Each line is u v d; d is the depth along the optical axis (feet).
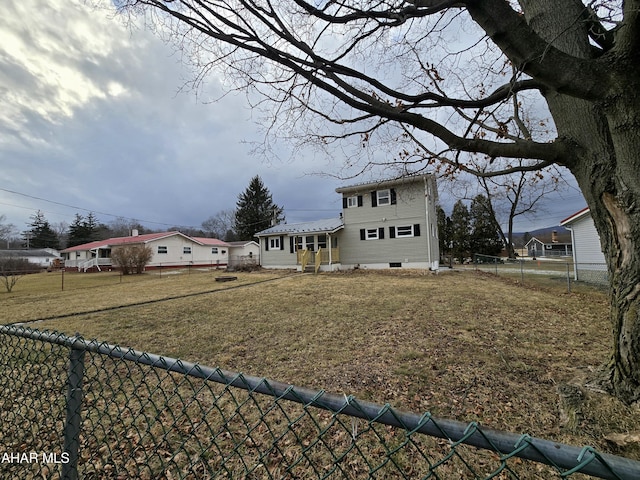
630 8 4.66
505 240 75.92
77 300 31.45
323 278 44.80
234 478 6.55
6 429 7.56
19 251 121.60
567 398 7.88
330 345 14.88
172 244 87.56
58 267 103.30
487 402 9.11
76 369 4.78
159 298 31.09
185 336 17.19
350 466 6.87
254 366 12.69
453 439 2.41
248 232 122.42
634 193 6.31
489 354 12.89
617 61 5.16
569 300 24.21
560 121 7.59
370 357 13.10
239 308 24.68
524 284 34.53
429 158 10.45
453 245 92.32
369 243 55.62
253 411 9.20
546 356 12.44
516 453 2.20
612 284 7.54
